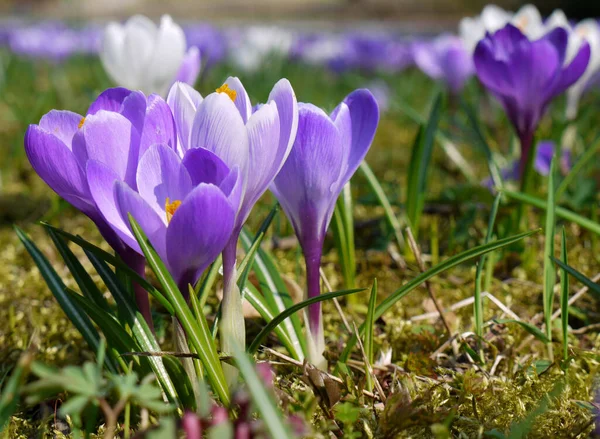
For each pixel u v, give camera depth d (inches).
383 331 21.3
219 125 16.6
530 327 19.5
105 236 17.7
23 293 23.0
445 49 37.0
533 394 18.5
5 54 78.1
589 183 25.0
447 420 16.8
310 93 56.6
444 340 20.4
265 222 19.3
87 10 245.3
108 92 17.6
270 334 20.8
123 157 16.8
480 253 18.6
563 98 47.6
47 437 18.3
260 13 269.7
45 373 15.3
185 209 16.2
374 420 17.9
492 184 26.5
